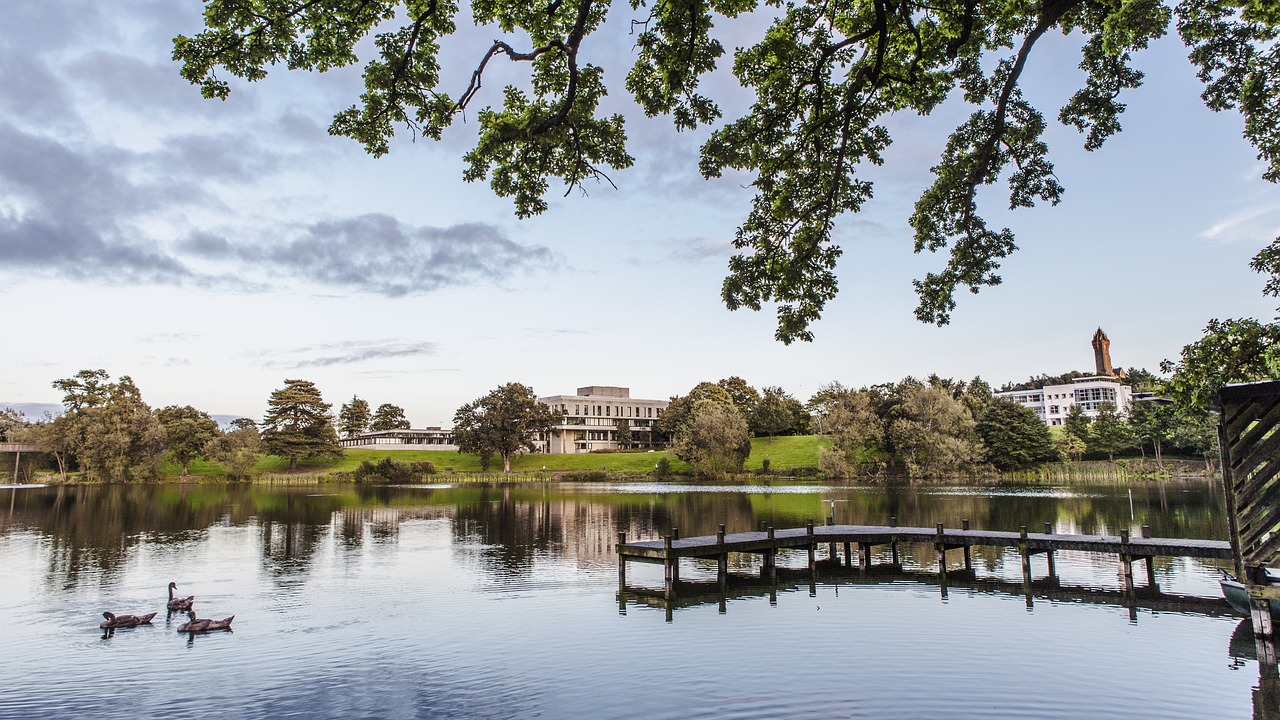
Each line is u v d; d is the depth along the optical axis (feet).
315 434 399.03
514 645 54.08
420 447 490.90
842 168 52.95
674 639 55.36
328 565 92.38
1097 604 68.03
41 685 45.57
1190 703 40.70
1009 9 48.78
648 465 409.90
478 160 46.52
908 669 47.09
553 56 46.06
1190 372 50.08
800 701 41.22
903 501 187.62
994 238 53.62
